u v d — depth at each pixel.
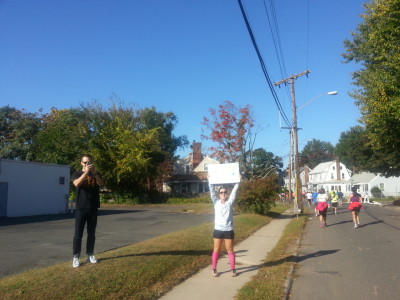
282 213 27.69
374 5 19.53
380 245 12.10
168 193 51.12
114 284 6.66
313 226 18.89
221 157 38.41
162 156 50.09
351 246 12.12
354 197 17.61
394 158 38.97
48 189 26.05
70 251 10.38
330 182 77.56
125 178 42.62
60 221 19.97
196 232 13.27
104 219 21.41
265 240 13.70
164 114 61.66
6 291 5.92
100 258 8.38
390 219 21.84
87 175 7.57
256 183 23.23
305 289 7.34
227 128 38.41
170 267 8.25
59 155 43.47
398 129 19.03
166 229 16.02
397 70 17.38
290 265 9.09
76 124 46.66
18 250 10.55
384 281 7.73
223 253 10.67
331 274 8.44
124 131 41.78
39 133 47.16
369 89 20.62
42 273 7.06
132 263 7.96
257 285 7.32
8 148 46.25
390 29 16.66
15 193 23.41
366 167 43.56
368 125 20.88
